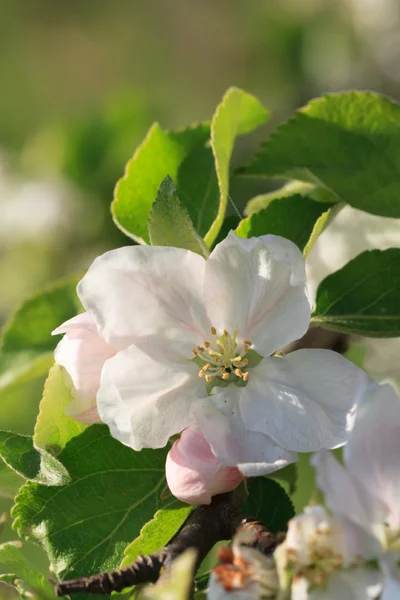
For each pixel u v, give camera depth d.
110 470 0.43
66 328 0.42
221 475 0.41
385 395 0.40
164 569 0.40
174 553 0.40
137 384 0.42
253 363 0.42
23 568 0.42
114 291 0.42
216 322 0.42
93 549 0.43
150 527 0.42
